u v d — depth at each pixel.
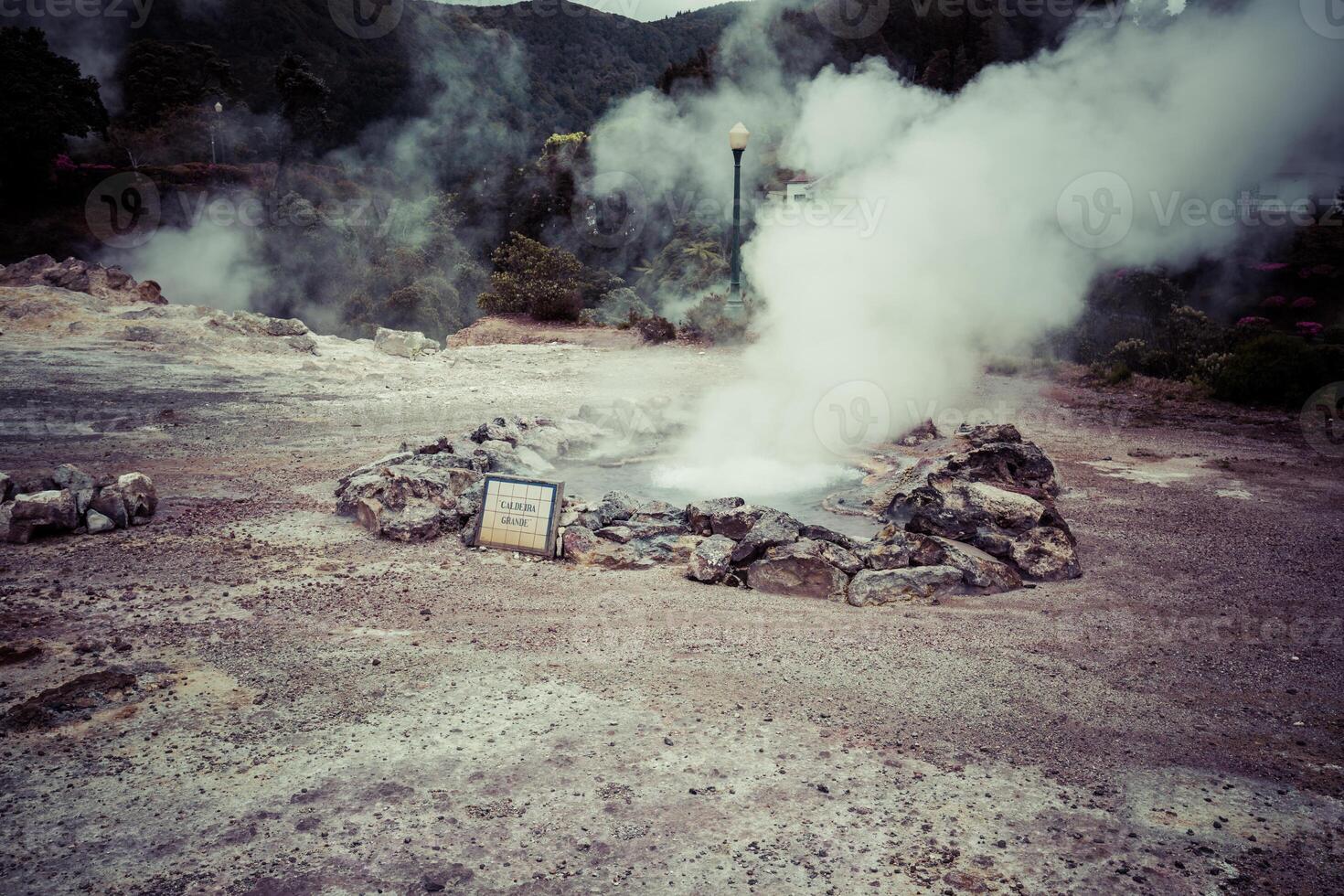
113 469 8.44
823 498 7.86
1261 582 5.84
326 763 3.35
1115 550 6.55
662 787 3.23
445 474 7.17
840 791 3.23
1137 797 3.24
